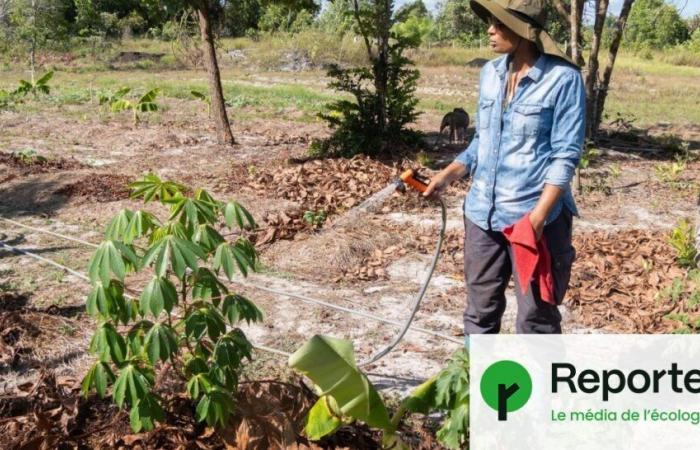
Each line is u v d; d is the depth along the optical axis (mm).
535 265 3197
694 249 6414
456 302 5602
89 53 35094
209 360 3619
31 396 3793
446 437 2984
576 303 5566
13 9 35156
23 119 15555
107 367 3148
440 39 43906
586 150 11391
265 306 5391
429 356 4645
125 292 5422
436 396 2986
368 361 4266
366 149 11992
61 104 18328
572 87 3299
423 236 7172
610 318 5328
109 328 3125
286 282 5973
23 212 8031
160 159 11562
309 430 2850
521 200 3455
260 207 8227
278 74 29156
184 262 3018
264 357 4520
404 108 12508
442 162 11656
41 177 9656
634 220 8195
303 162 11250
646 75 31172
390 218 7902
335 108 12375
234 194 8930
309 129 15195
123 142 13102
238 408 3377
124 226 3188
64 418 3498
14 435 3443
